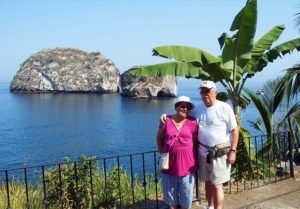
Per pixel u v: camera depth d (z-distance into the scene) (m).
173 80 122.50
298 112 9.58
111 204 6.22
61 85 168.75
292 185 7.16
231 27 7.39
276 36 7.97
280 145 8.70
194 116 5.29
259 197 6.54
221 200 5.25
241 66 7.54
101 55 177.25
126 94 126.00
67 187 6.19
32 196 6.49
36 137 44.41
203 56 7.05
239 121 7.60
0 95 152.38
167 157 4.98
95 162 6.91
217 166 5.15
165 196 5.13
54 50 184.75
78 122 59.91
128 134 44.94
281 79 9.33
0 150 35.38
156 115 68.88
